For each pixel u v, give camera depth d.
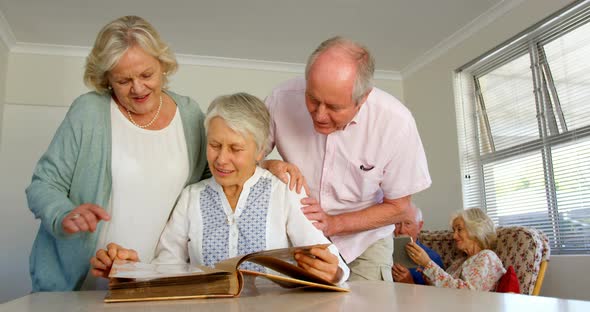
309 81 1.22
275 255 0.80
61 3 3.63
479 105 4.25
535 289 2.71
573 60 3.29
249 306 0.65
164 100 1.34
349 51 1.23
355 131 1.51
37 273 1.20
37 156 4.27
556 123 3.44
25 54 4.36
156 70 1.20
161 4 3.66
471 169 4.25
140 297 0.77
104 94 1.28
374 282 1.04
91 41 4.29
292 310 0.60
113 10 3.74
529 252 2.73
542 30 3.51
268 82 4.86
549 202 3.45
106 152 1.23
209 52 4.59
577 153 3.25
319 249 0.83
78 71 4.42
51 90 4.36
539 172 3.56
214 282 0.77
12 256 4.11
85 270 1.20
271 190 1.20
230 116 1.08
